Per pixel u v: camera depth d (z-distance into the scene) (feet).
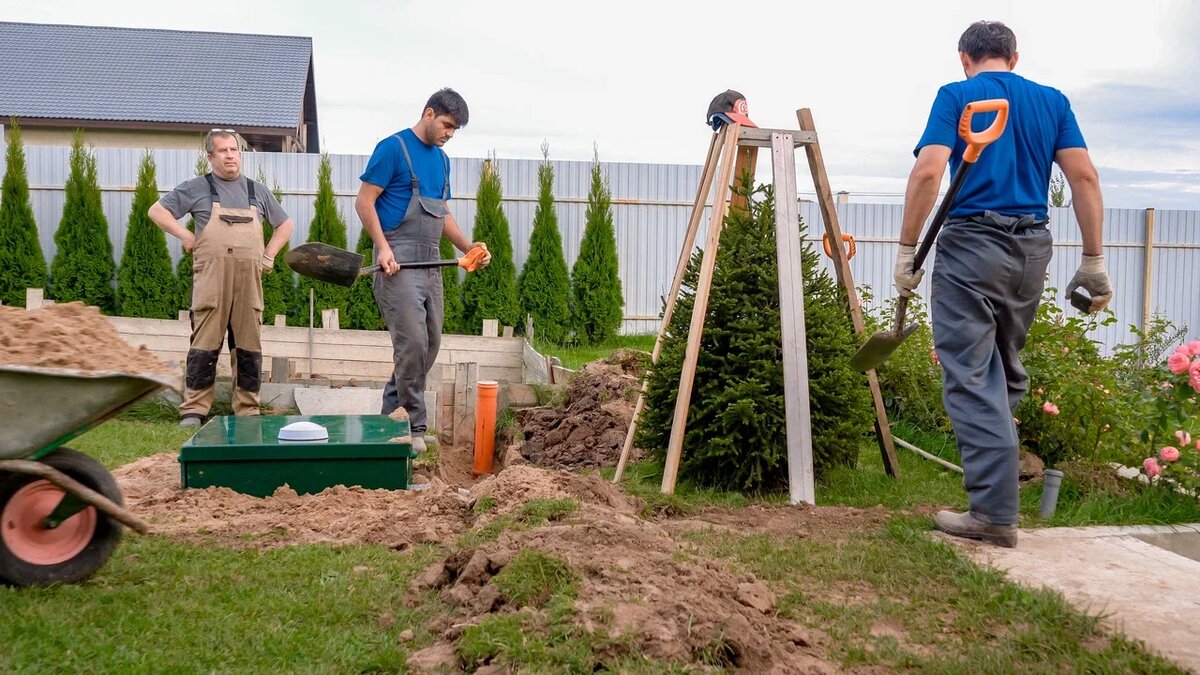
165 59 75.87
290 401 26.61
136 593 10.83
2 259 45.11
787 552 12.97
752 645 9.29
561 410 25.02
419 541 13.61
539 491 14.70
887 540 13.60
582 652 8.90
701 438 17.13
